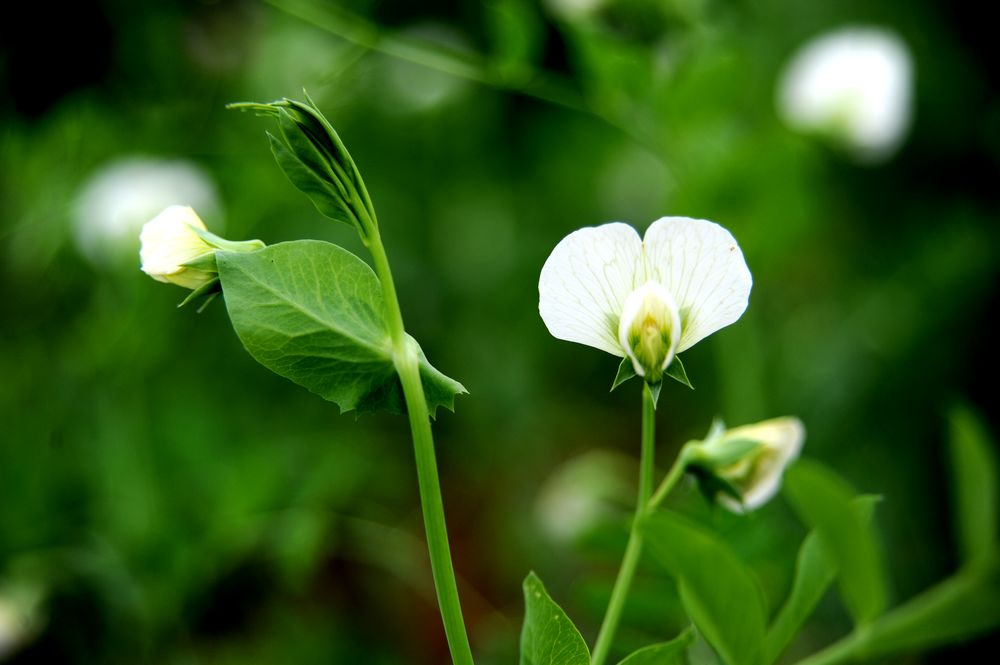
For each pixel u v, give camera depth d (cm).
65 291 93
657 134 82
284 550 74
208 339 92
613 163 113
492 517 101
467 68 78
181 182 90
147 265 54
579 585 64
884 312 101
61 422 85
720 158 83
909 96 90
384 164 103
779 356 103
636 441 108
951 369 96
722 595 55
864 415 97
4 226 92
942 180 107
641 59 77
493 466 103
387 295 54
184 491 79
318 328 54
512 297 104
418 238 102
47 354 90
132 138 93
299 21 96
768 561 65
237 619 78
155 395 87
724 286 54
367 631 89
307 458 79
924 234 106
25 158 90
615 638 64
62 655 74
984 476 60
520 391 102
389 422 98
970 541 60
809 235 103
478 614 94
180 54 91
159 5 88
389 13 81
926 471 94
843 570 57
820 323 104
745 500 57
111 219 88
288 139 53
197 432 83
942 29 108
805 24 110
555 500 90
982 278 98
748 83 107
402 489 96
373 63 93
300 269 54
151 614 75
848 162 104
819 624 88
